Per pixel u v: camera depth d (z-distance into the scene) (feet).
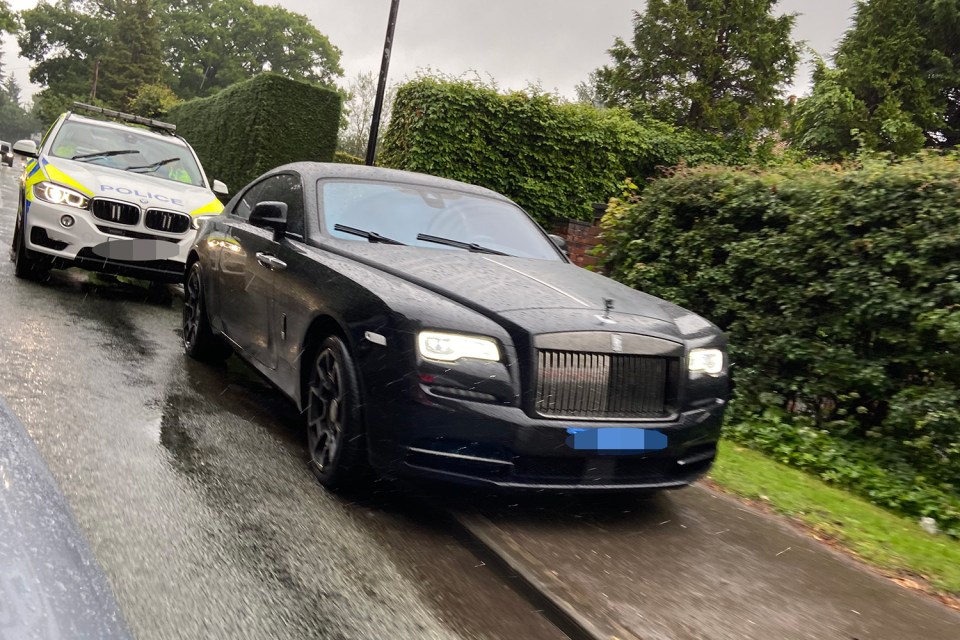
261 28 276.82
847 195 18.99
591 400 12.07
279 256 15.67
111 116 34.01
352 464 12.28
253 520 11.23
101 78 277.85
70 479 11.46
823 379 19.38
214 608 8.68
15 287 25.94
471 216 17.26
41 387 15.65
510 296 12.71
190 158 32.27
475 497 13.24
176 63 285.64
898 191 18.16
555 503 13.57
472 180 44.04
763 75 110.73
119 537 9.95
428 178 18.35
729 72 111.65
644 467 12.70
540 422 11.58
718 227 22.13
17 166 127.75
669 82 112.06
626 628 9.48
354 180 17.02
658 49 114.21
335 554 10.61
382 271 13.43
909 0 92.58
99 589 4.17
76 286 28.81
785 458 18.63
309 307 13.83
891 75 90.79
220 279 18.95
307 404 14.15
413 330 11.57
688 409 12.96
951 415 16.51
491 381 11.52
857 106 82.58
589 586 10.44
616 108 50.01
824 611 10.60
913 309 17.46
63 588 3.97
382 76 45.80
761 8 110.63
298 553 10.44
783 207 20.59
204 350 20.31
